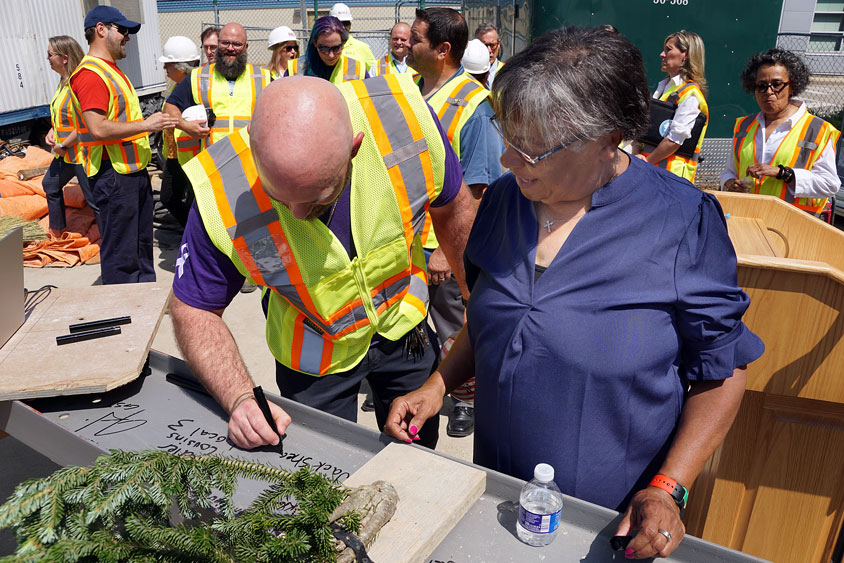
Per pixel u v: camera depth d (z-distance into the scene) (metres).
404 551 1.13
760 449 1.91
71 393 1.60
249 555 1.01
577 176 1.20
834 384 1.75
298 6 16.47
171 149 5.44
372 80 1.66
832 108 6.04
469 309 1.47
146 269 4.75
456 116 2.96
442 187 1.76
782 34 6.03
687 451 1.25
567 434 1.30
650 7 5.88
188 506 1.11
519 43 6.66
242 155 1.51
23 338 1.86
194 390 1.75
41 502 0.99
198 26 16.66
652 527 1.09
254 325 4.55
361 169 1.58
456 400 3.38
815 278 1.69
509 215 1.40
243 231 1.52
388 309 1.85
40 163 6.78
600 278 1.25
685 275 1.23
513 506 1.32
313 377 1.89
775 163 3.43
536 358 1.29
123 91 4.39
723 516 2.01
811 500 1.90
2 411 1.63
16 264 1.89
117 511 1.01
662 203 1.24
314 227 1.53
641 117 1.17
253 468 1.23
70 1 8.24
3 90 7.42
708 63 5.89
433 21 3.00
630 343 1.23
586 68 1.11
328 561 1.06
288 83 1.34
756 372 1.82
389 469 1.35
